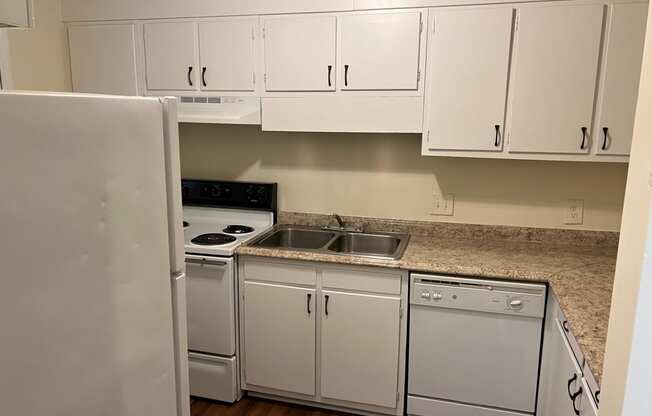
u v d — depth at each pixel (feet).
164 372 3.71
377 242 8.87
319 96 7.91
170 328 3.74
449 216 8.75
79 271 2.83
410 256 7.45
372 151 8.90
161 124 3.45
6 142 2.35
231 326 7.97
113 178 3.02
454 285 6.97
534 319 6.77
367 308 7.43
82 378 2.92
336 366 7.79
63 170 2.67
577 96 6.90
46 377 2.68
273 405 8.34
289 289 7.73
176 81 8.50
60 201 2.67
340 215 9.27
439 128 7.52
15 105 2.39
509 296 6.75
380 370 7.59
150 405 3.58
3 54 7.98
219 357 8.14
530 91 7.06
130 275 3.24
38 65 8.61
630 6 6.51
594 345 4.43
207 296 7.95
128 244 3.20
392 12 7.36
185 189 9.67
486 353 7.07
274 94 8.09
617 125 6.83
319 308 7.68
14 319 2.47
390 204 9.01
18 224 2.44
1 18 3.39
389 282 7.29
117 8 8.50
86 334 2.92
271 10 7.82
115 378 3.19
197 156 9.82
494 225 8.56
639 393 2.13
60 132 2.63
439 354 7.29
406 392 7.63
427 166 8.68
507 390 7.09
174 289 3.76
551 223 8.32
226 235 8.54
